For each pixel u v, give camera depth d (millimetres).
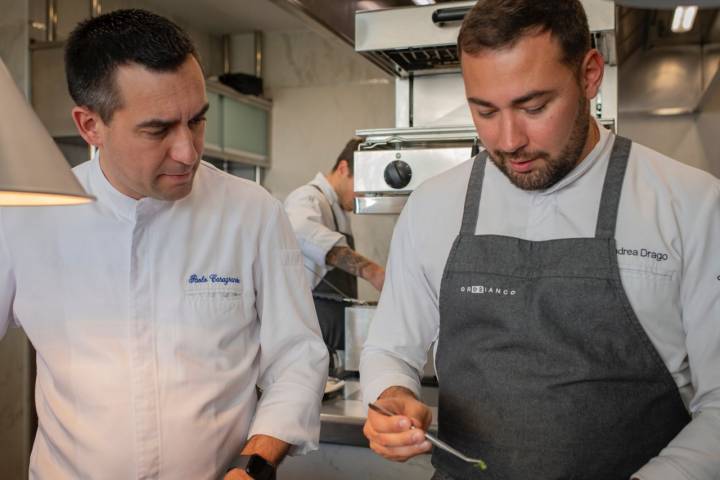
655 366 1060
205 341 1221
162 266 1211
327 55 4387
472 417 1143
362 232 4043
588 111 1053
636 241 1072
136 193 1176
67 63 1101
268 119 4500
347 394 1820
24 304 1219
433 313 1261
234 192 1306
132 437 1167
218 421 1229
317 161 4426
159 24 1043
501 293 1120
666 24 2848
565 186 1114
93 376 1177
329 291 2193
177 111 1042
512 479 1106
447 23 1709
